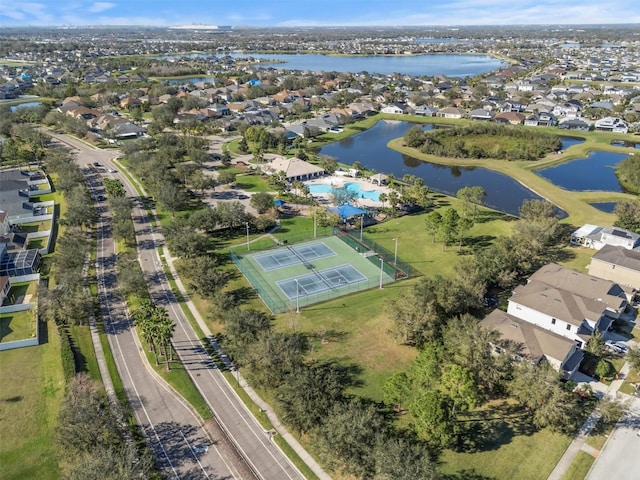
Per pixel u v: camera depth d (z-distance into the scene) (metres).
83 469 47.38
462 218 112.44
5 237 105.88
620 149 193.75
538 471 52.12
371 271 97.06
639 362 64.56
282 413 55.66
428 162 185.00
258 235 113.94
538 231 98.06
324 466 51.94
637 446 55.41
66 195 134.12
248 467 53.31
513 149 188.12
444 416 52.34
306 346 73.19
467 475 51.53
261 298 86.75
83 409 54.97
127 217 116.56
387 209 128.25
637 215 112.69
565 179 161.12
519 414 59.72
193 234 99.31
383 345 73.75
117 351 73.12
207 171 165.12
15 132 199.88
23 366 69.06
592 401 61.88
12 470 52.56
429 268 98.12
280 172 153.75
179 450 55.53
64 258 93.38
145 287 89.06
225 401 63.00
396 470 45.38
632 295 82.94
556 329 73.44
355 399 58.91
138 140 199.50
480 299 78.94
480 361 61.34
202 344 74.50
